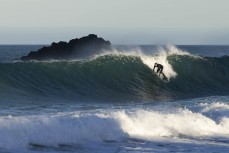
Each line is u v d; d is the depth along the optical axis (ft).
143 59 395.14
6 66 337.52
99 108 256.11
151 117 203.31
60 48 585.22
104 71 371.97
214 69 425.69
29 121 169.99
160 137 186.80
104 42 580.71
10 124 163.94
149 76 385.09
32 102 287.07
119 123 186.19
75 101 307.78
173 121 204.13
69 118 180.34
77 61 367.45
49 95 325.83
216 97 352.69
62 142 166.61
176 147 169.89
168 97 357.20
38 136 164.04
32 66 347.56
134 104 291.58
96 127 178.91
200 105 254.68
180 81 399.24
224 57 440.04
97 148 163.22
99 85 361.92
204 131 201.87
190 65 414.62
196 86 402.72
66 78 354.54
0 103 274.98
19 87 329.72
